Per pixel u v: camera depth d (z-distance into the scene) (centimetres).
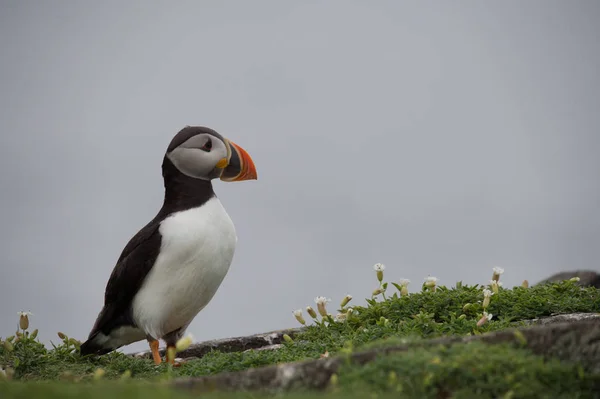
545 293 1480
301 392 780
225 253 1398
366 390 744
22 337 1384
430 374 745
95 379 898
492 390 739
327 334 1377
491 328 1258
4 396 716
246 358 1180
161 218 1405
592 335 796
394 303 1420
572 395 747
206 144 1423
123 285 1372
